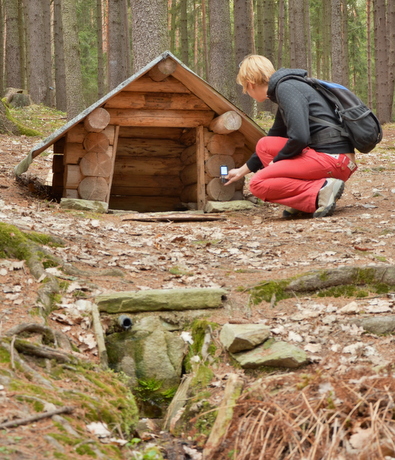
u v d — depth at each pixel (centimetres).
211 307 330
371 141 526
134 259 421
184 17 1919
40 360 247
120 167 745
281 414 208
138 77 604
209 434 236
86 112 590
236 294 347
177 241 488
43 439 183
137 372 294
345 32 2303
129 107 627
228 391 244
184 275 385
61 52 1897
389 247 429
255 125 634
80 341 284
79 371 253
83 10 2545
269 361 269
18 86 1730
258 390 236
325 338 293
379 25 1714
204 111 655
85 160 619
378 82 1723
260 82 540
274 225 541
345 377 229
